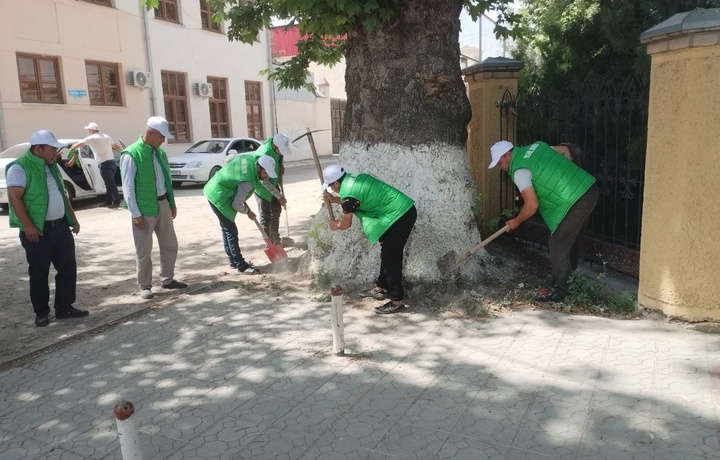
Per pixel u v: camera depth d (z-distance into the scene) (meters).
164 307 5.62
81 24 15.14
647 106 5.30
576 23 7.15
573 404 3.54
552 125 6.53
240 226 10.12
